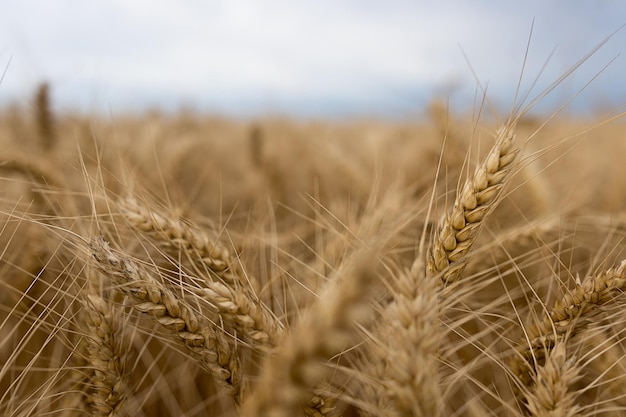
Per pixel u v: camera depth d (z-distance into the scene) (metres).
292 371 0.87
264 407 0.92
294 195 4.48
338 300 0.81
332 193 4.09
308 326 0.89
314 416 1.41
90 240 1.59
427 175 3.43
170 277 1.77
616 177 3.54
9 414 1.77
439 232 1.57
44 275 2.37
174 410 2.40
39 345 2.34
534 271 2.68
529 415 1.47
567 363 1.39
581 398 2.02
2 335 2.30
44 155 3.19
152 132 4.23
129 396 1.87
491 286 2.48
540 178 3.02
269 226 3.22
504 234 2.39
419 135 4.50
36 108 3.38
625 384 1.78
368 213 2.37
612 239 2.54
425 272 1.55
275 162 4.77
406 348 1.07
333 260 2.14
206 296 1.44
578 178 3.82
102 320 1.63
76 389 1.82
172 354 2.51
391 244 2.07
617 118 1.89
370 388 1.45
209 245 1.73
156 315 1.43
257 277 2.38
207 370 1.56
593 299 1.51
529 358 1.63
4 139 3.45
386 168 4.13
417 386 1.05
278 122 6.30
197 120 7.05
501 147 1.50
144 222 1.70
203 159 5.11
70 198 2.54
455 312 2.26
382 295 1.80
